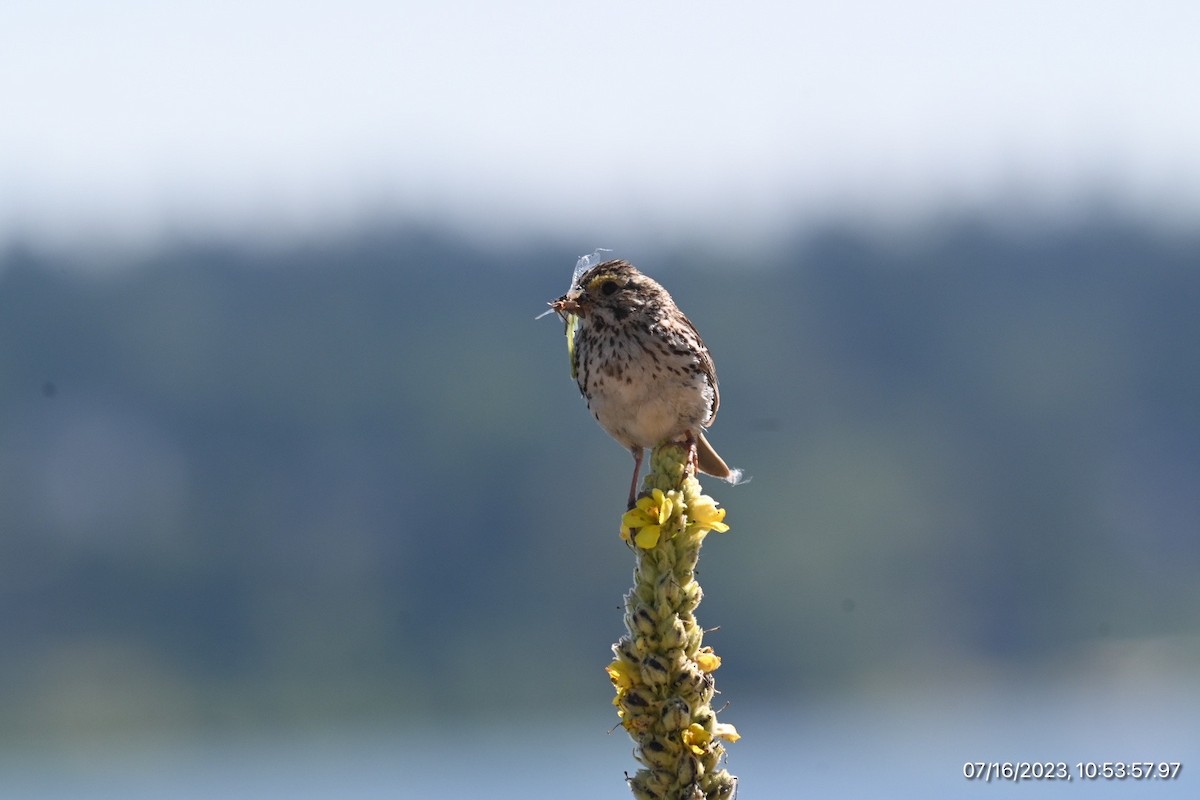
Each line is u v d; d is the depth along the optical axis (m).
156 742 43.16
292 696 46.81
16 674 47.19
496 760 34.72
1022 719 33.66
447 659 48.00
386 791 30.64
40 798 33.34
